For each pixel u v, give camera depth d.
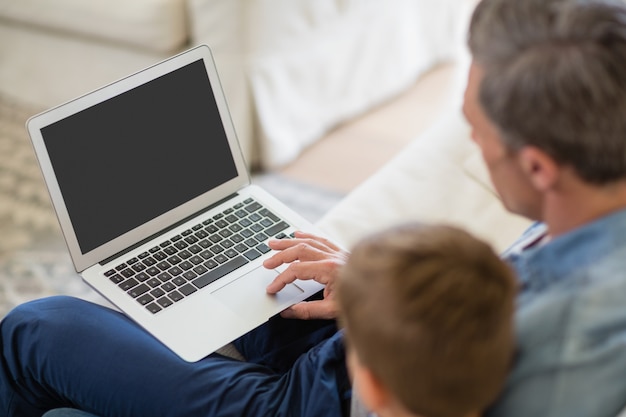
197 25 2.28
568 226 0.80
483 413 0.79
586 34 0.74
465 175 1.44
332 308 1.13
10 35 2.73
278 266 1.21
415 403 0.71
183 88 1.28
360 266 0.71
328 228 1.37
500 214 1.36
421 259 0.69
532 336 0.76
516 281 0.72
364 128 2.65
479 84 0.79
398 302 0.68
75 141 1.19
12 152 2.54
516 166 0.80
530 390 0.76
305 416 1.01
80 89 2.66
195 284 1.19
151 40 2.34
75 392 1.10
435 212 1.39
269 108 2.38
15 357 1.13
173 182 1.28
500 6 0.78
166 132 1.27
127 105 1.23
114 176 1.23
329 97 2.59
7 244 2.16
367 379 0.74
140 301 1.16
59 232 2.21
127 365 1.07
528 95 0.74
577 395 0.75
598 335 0.74
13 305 1.95
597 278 0.75
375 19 2.64
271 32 2.30
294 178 2.42
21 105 2.80
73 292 2.00
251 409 1.03
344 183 2.40
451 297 0.67
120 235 1.23
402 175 1.46
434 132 1.55
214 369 1.07
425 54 2.96
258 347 1.19
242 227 1.29
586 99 0.73
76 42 2.57
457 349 0.67
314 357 1.04
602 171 0.75
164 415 1.05
